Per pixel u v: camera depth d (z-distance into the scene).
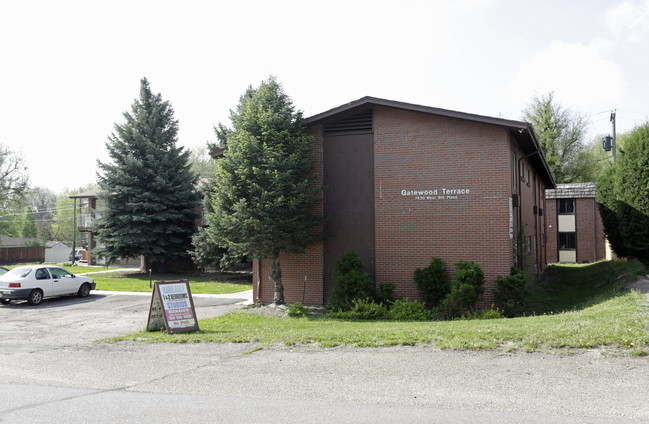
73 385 6.95
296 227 15.93
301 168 16.38
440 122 16.28
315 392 6.25
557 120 52.69
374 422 5.12
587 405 5.41
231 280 28.09
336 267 17.05
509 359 7.18
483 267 15.58
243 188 15.81
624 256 25.88
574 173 52.91
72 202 86.94
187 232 31.22
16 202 56.03
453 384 6.29
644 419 5.00
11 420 5.39
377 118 16.97
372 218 16.94
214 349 9.16
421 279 15.66
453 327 9.64
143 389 6.66
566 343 7.54
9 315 15.78
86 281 20.70
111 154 30.73
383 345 8.42
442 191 16.14
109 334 11.78
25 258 58.47
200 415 5.48
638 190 19.33
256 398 6.08
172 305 11.59
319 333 9.91
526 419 5.08
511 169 16.36
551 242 37.50
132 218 29.23
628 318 8.80
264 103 16.41
